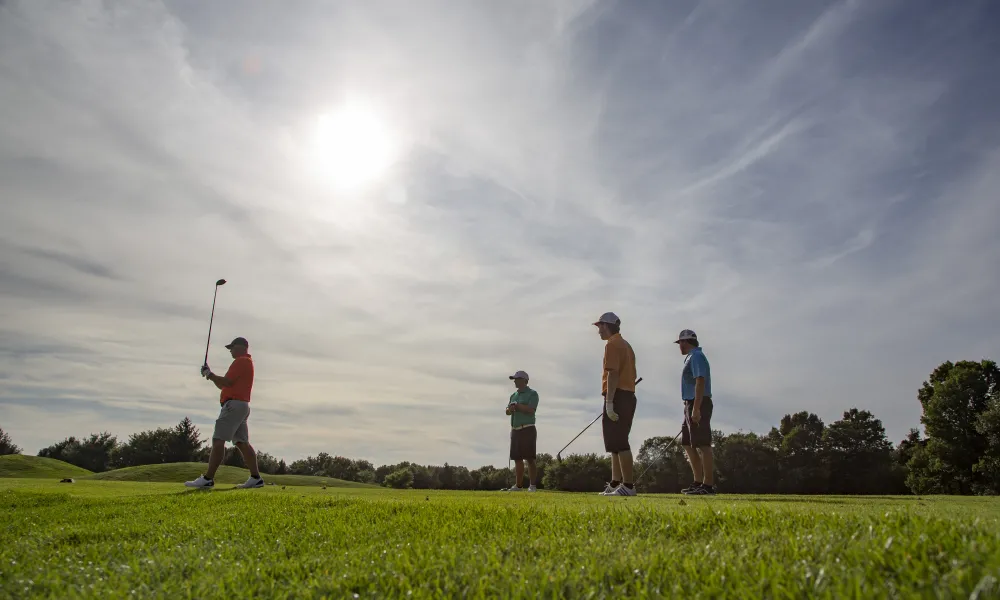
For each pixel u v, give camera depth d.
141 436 57.19
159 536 3.82
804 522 2.79
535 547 2.78
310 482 22.86
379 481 70.94
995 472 37.38
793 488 55.59
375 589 2.27
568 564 2.37
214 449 8.90
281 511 4.95
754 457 57.28
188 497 6.64
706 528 2.97
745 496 6.71
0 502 6.11
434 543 3.04
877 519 2.62
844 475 55.31
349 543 3.32
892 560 1.86
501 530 3.37
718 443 59.50
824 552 2.10
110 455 58.50
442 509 4.47
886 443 55.94
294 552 3.19
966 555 1.76
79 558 3.22
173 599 2.31
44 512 5.43
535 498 6.25
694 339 7.76
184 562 2.94
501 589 2.11
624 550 2.54
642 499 5.77
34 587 2.55
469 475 65.62
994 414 37.38
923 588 1.58
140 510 5.50
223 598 2.27
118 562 3.08
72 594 2.36
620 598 1.93
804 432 57.75
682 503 4.62
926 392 45.00
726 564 2.08
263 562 2.92
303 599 2.25
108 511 5.45
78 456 59.06
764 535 2.59
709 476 7.38
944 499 5.99
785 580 1.83
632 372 7.40
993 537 1.92
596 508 4.04
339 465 72.81
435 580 2.28
